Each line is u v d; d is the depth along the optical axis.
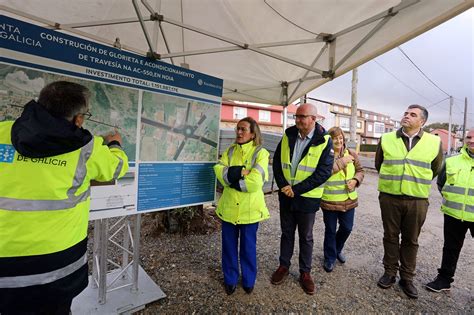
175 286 2.61
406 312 2.39
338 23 2.29
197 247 3.58
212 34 2.32
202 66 3.82
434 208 6.61
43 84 1.64
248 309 2.31
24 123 1.08
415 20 1.86
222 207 2.44
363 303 2.48
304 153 2.49
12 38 1.54
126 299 2.26
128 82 1.99
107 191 1.94
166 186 2.26
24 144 1.06
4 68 1.52
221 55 3.43
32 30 1.59
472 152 2.58
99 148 1.41
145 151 2.12
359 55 2.48
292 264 3.20
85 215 1.39
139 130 2.07
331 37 2.53
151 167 2.16
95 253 2.37
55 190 1.18
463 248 4.07
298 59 3.11
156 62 2.14
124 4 2.38
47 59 1.65
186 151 2.38
